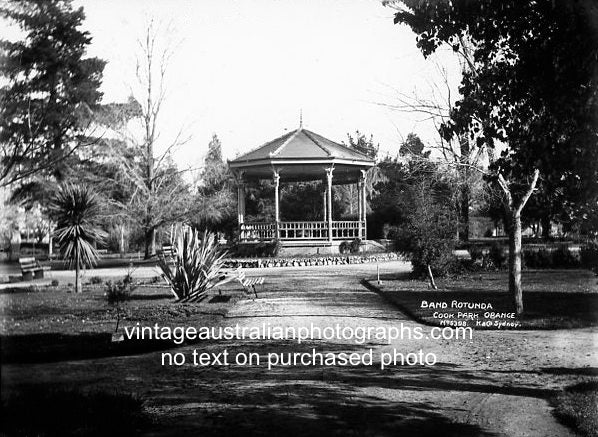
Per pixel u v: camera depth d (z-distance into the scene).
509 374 8.05
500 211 24.72
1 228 20.95
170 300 15.91
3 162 17.41
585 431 5.67
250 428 5.81
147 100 30.59
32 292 17.58
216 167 34.41
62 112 18.69
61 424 5.96
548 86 5.86
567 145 5.87
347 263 30.94
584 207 6.10
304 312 13.96
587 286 17.27
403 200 21.67
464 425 5.91
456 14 6.28
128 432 5.77
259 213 43.69
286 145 33.66
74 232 18.20
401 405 6.63
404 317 13.18
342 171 36.31
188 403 6.70
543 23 5.86
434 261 20.61
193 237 16.72
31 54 16.98
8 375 7.61
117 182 28.14
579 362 8.64
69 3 17.28
